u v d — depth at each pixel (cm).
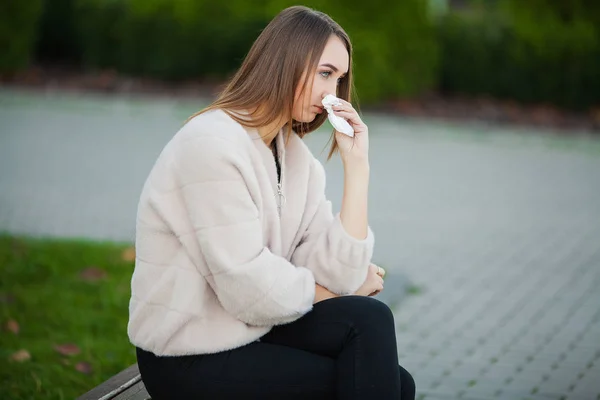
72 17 2202
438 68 2042
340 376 335
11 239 851
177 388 345
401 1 1931
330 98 363
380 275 396
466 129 1803
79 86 1980
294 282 341
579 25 2036
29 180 1168
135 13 2073
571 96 2034
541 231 1016
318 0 1898
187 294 343
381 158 1480
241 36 2036
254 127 359
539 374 570
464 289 779
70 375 546
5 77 2017
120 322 655
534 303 740
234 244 338
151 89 1992
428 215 1080
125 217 1010
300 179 384
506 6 2100
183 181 343
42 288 721
